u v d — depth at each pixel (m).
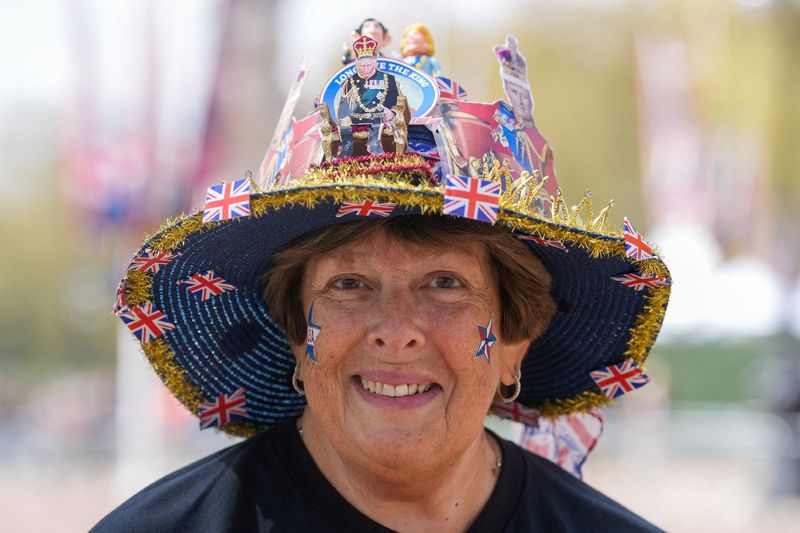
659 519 13.77
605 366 3.36
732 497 15.30
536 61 33.62
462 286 2.80
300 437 2.92
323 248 2.78
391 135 2.70
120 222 13.49
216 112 13.73
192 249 2.93
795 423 15.27
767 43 21.95
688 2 20.83
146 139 13.50
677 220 20.09
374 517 2.84
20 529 12.80
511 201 2.65
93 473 18.78
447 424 2.73
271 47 14.32
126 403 17.16
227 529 2.76
